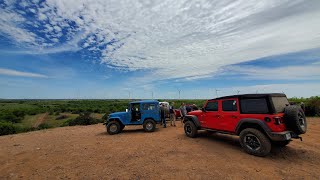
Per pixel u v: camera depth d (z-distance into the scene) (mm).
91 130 12344
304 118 5129
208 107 7289
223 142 7043
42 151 6758
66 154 6230
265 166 4531
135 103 10484
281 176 3965
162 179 4008
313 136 7422
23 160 5734
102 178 4168
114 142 7844
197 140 7504
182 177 4070
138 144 7254
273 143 6230
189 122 8172
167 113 12953
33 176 4438
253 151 5340
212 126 7047
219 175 4105
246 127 5930
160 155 5691
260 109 5371
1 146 7984
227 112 6391
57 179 4219
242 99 5953
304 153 5418
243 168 4445
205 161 5012
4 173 4672
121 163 5105
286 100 5801
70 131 12148
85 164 5137
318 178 3820
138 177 4148
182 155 5613
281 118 4980
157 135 9039
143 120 10273
